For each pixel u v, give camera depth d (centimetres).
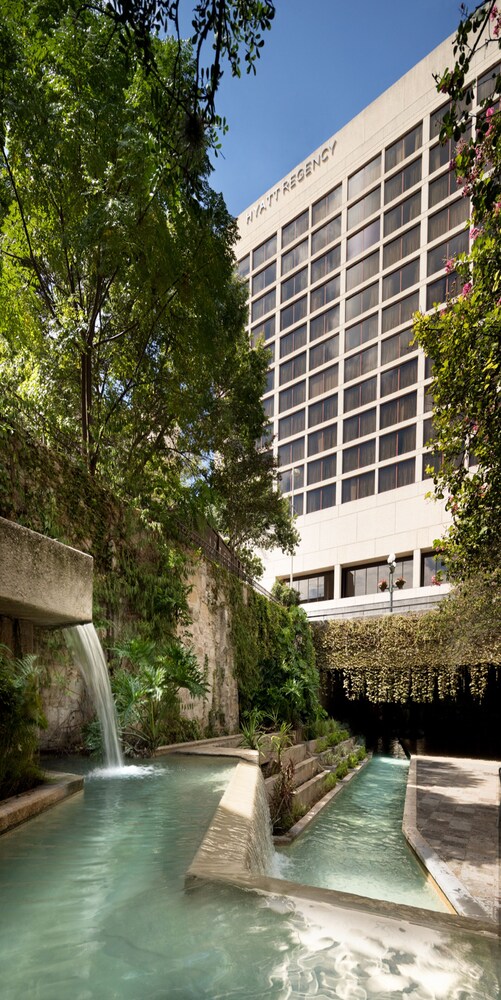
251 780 528
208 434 1406
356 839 900
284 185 4612
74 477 801
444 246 3359
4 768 389
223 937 190
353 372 3831
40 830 349
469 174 462
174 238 953
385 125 3788
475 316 645
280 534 2556
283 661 1562
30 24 643
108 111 764
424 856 739
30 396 969
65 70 735
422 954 177
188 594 1071
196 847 312
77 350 998
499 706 2206
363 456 3672
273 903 216
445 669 1925
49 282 1112
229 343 1418
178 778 560
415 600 2706
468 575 850
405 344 3500
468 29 354
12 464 658
